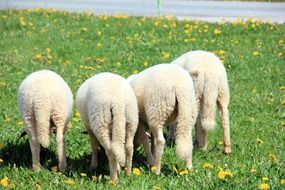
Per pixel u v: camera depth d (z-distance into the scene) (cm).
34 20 2516
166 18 2547
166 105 1012
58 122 1044
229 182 966
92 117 973
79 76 1708
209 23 2422
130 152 1017
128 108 976
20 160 1134
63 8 3186
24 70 1800
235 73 1775
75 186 976
